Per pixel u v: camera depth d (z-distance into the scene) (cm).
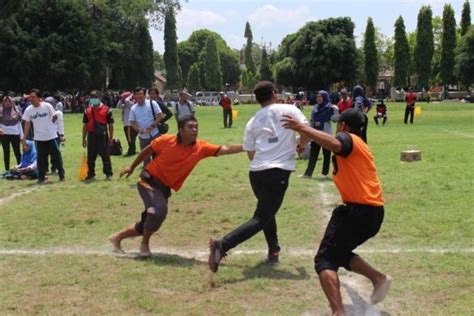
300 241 745
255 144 627
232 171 1405
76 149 2002
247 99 9050
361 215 485
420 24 8075
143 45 7519
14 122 1417
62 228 837
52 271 627
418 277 593
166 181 675
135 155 1803
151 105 1192
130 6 6888
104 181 1273
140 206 988
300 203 979
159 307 522
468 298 536
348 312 514
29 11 5856
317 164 1498
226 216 898
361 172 489
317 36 7675
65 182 1268
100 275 612
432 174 1251
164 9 7288
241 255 684
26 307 526
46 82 5969
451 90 9219
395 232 770
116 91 7388
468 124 2969
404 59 8356
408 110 3061
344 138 488
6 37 5669
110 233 806
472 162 1445
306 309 519
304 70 7819
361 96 1545
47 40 5784
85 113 1282
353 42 7738
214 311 514
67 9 5988
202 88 12338
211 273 589
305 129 484
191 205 988
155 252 709
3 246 741
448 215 855
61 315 508
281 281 589
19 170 1333
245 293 559
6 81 5797
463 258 650
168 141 675
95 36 6169
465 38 7300
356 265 508
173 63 9562
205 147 670
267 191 607
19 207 991
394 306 523
